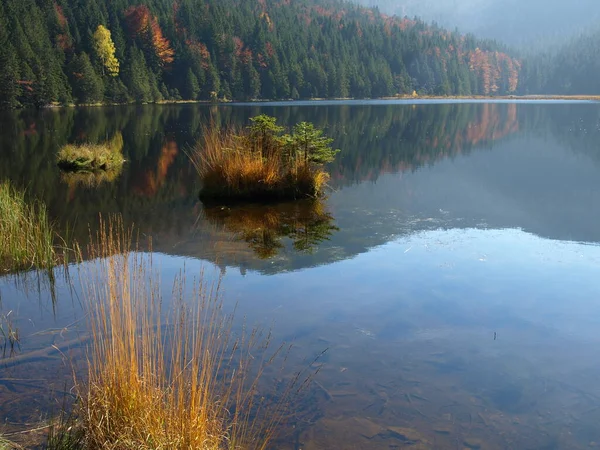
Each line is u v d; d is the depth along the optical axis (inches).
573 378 154.3
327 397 140.4
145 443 106.3
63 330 172.9
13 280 220.4
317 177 398.6
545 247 275.0
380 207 364.2
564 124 1070.4
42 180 468.4
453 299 207.8
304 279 225.9
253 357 157.8
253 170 386.3
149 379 117.8
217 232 297.4
